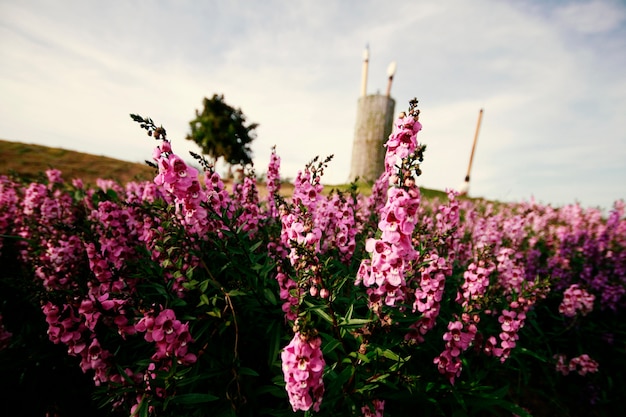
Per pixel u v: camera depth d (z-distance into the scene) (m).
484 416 3.85
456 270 5.11
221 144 31.36
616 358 4.89
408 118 2.43
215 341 3.32
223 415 2.73
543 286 3.61
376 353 2.73
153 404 2.47
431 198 14.66
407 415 3.38
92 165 17.83
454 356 3.19
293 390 1.88
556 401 4.23
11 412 3.08
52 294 2.53
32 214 5.68
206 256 3.79
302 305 3.05
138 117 2.69
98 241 3.74
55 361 3.29
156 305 2.61
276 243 4.14
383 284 2.56
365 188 12.02
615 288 5.52
